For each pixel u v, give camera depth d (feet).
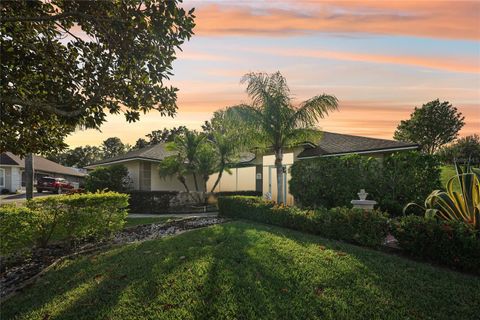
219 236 21.61
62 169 137.08
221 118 41.96
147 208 48.42
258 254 16.94
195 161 51.57
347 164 34.27
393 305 11.44
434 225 15.93
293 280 13.58
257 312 11.16
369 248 18.61
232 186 68.80
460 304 11.46
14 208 20.08
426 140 154.40
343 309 11.23
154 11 14.07
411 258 16.80
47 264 20.25
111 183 50.90
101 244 25.38
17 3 14.76
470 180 18.28
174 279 14.02
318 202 35.70
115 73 16.93
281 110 36.81
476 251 14.15
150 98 17.53
